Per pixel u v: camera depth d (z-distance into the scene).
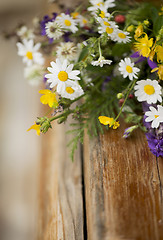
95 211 0.45
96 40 0.48
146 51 0.48
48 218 0.56
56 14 0.54
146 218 0.44
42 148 0.69
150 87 0.48
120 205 0.45
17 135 1.03
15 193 0.97
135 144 0.50
